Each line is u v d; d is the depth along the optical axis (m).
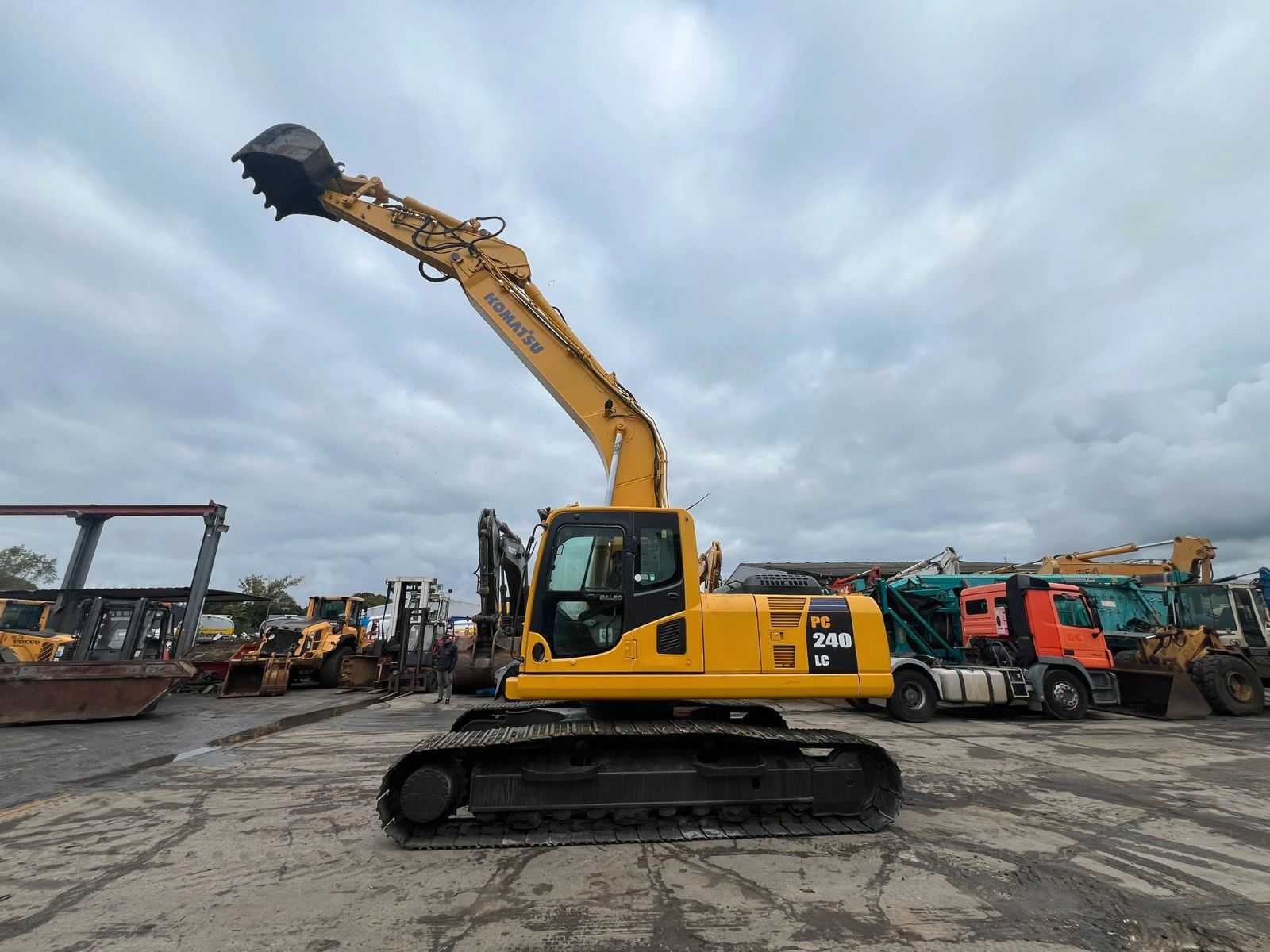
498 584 13.27
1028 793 5.72
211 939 2.93
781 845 4.21
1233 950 2.91
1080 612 11.51
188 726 9.45
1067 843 4.32
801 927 3.06
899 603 14.34
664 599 4.70
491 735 4.38
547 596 4.65
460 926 3.06
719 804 4.42
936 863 3.92
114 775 6.24
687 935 2.98
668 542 4.86
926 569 16.98
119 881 3.61
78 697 9.91
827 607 4.90
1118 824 4.78
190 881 3.61
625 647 4.55
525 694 4.46
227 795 5.50
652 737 4.41
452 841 4.14
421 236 8.41
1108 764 7.01
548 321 8.05
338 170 8.63
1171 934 3.05
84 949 2.83
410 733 8.95
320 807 5.12
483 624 14.18
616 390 7.62
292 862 3.89
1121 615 14.96
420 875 3.69
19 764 6.73
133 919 3.13
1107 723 10.45
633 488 7.30
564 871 3.75
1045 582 11.59
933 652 14.15
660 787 4.41
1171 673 11.17
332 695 14.81
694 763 4.49
